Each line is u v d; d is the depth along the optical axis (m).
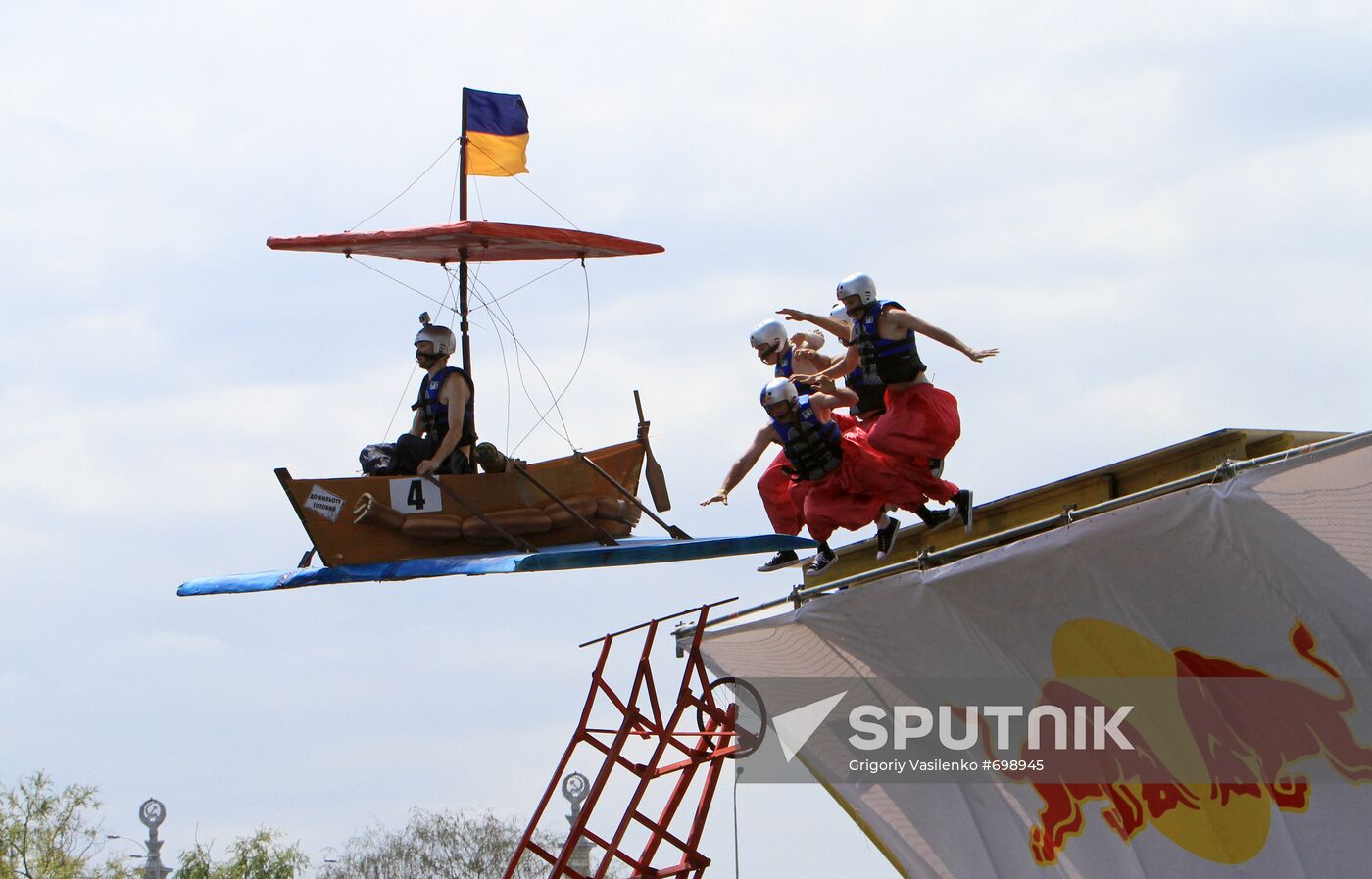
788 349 13.58
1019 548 13.04
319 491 13.24
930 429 13.05
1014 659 14.31
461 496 13.38
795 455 13.30
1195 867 13.88
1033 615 13.77
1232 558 11.96
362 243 14.16
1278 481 11.30
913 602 14.36
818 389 13.56
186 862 40.34
